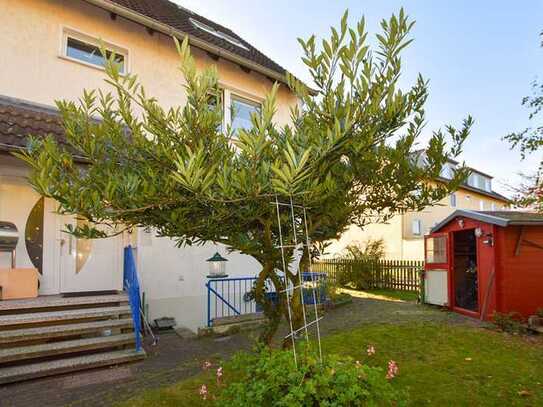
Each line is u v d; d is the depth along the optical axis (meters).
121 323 5.76
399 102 2.34
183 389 4.14
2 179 6.17
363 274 13.95
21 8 6.77
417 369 4.76
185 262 8.19
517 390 4.11
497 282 7.71
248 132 2.04
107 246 7.11
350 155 2.49
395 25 2.28
